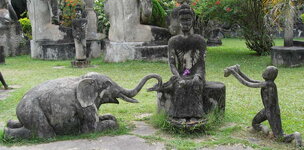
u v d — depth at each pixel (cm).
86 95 446
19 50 1603
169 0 1560
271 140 438
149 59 1179
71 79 474
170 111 497
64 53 1409
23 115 439
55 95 446
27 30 1841
